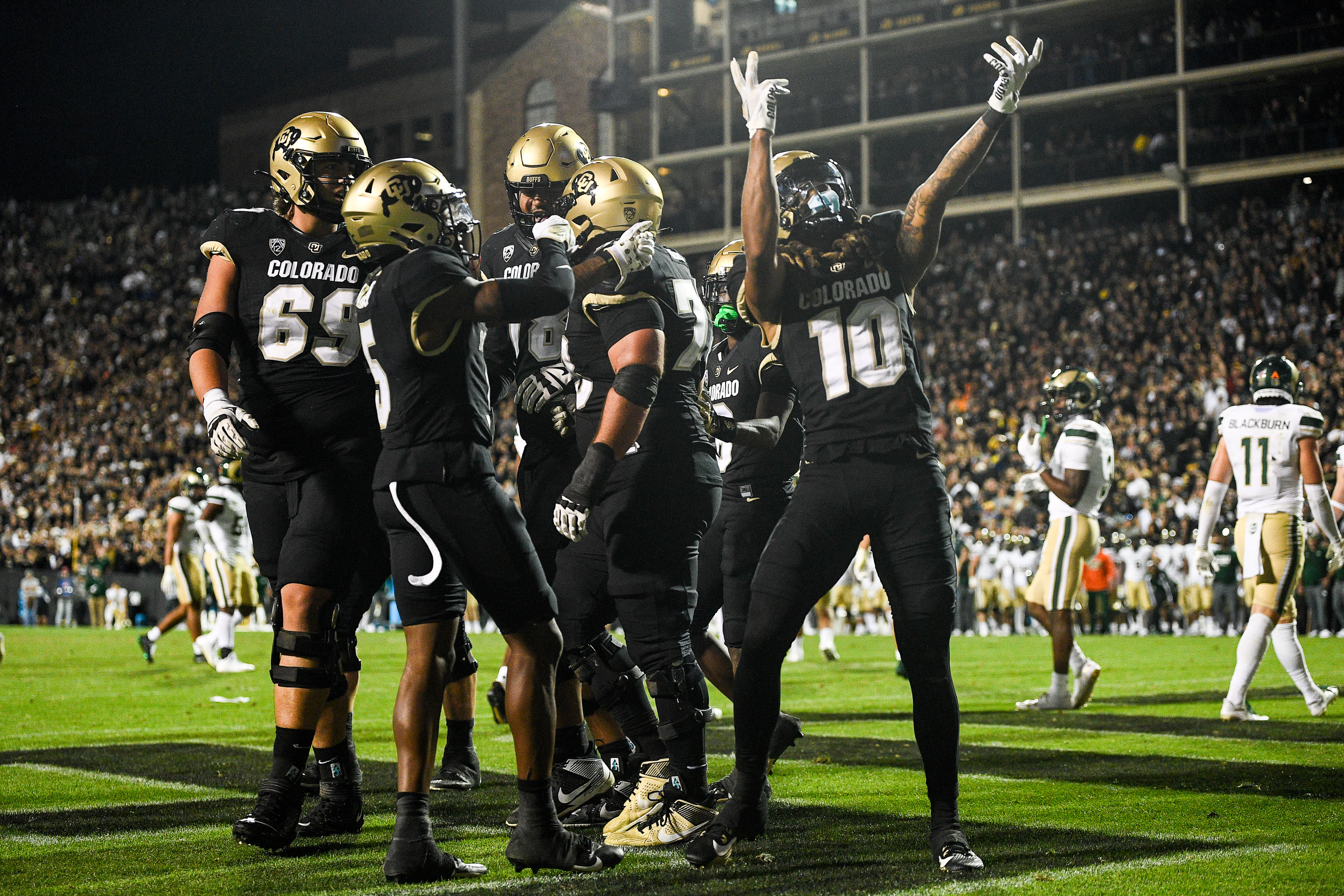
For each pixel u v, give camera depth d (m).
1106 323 37.41
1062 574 11.00
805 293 5.36
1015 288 41.47
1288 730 9.50
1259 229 38.88
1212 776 7.33
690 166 55.31
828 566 5.28
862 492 5.20
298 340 6.04
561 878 5.04
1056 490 11.09
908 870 5.05
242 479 6.33
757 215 5.20
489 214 61.25
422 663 5.11
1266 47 43.06
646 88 55.97
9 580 38.50
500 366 6.74
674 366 5.91
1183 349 35.12
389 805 6.71
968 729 9.65
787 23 54.44
